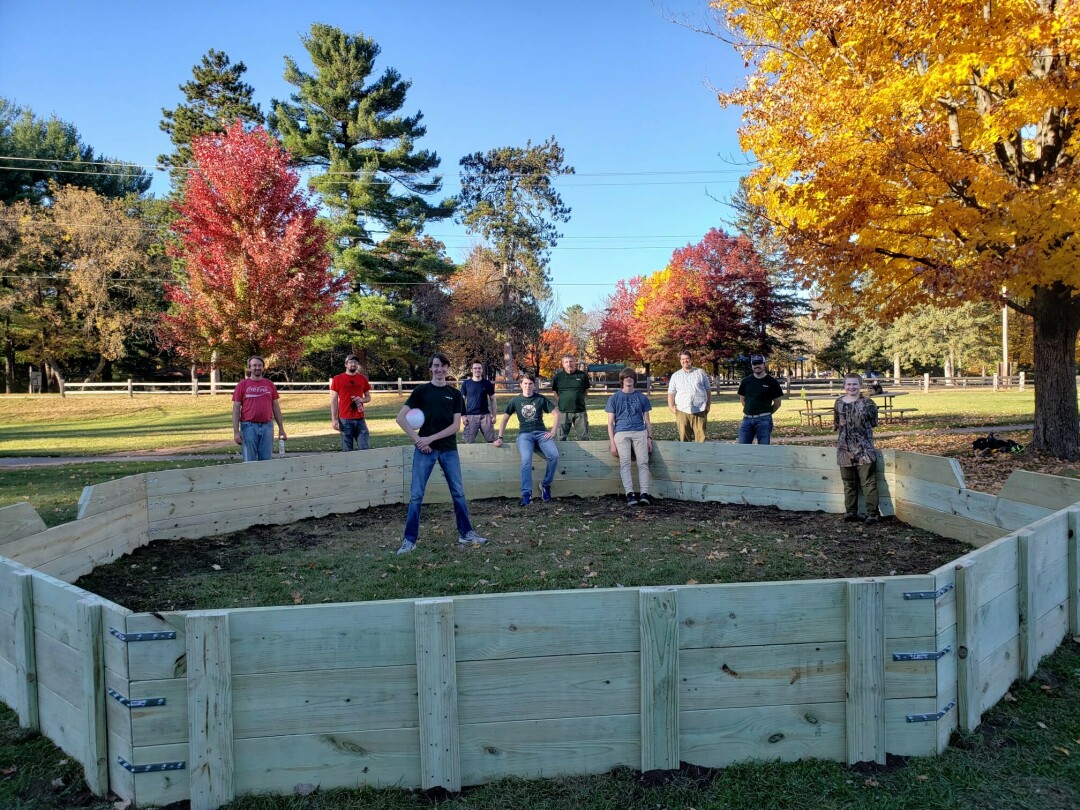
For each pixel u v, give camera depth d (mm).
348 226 34844
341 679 2812
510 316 49219
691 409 10812
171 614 2736
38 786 2941
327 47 34375
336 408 10906
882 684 2951
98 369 41094
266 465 7805
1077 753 3025
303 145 34531
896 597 2984
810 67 11031
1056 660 3969
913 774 2896
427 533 7246
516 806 2721
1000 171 10922
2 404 31109
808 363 78062
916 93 9727
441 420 6535
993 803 2701
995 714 3379
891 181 10406
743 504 8734
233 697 2754
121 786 2811
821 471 8188
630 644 2922
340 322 36875
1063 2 9336
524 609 2871
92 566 5953
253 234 21250
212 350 21484
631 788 2812
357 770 2834
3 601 3574
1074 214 9297
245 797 2764
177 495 7105
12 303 35750
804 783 2826
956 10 9344
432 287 47875
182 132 41875
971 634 3178
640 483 8906
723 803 2713
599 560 6000
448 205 38438
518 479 9477
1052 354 11711
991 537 6188
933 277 10414
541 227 51125
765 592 2939
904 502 7441
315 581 5566
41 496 9195
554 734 2908
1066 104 9742
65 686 3104
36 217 37562
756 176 11930
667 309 42688
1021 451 11922
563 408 11930
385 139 35594
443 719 2811
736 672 2941
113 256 36281
